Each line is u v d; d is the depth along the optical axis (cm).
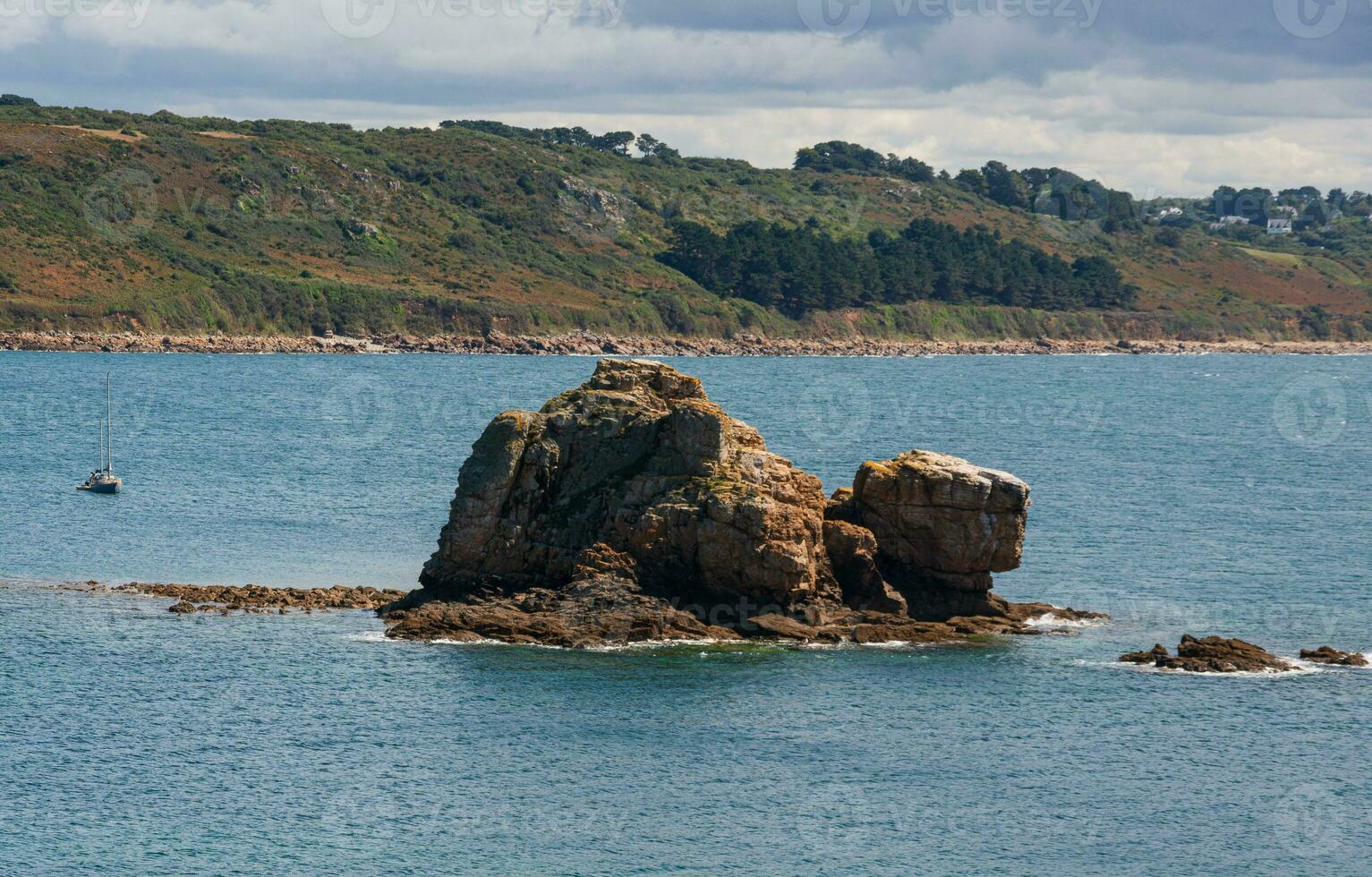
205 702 9256
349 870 7119
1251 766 8488
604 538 11131
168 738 8662
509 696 9394
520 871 7119
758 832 7569
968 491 11219
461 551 11256
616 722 9000
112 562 13275
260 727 8856
